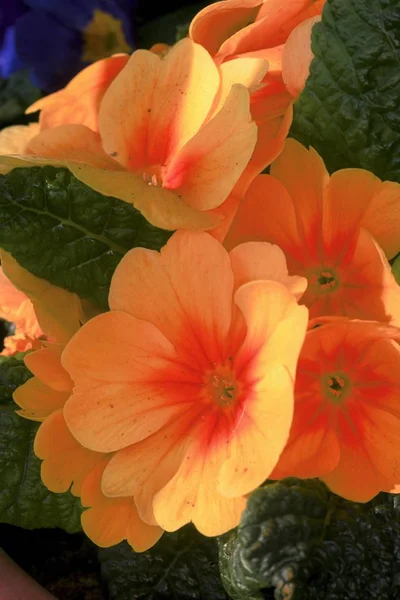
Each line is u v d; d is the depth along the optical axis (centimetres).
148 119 34
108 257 34
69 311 34
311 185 32
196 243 31
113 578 36
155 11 45
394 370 32
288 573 32
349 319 30
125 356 32
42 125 37
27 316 38
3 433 36
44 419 33
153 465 32
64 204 34
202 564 36
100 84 36
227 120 31
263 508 32
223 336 32
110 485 32
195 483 31
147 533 33
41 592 35
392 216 32
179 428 32
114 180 32
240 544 32
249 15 35
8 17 41
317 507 33
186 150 32
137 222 34
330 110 33
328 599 33
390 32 33
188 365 32
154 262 31
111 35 41
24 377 37
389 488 32
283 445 29
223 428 32
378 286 32
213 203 32
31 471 36
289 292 30
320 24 33
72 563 38
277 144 33
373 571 33
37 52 41
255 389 31
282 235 33
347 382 32
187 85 33
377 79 33
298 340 29
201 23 35
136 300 32
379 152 34
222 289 31
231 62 33
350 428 32
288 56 34
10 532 39
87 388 32
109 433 32
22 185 33
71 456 33
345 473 32
